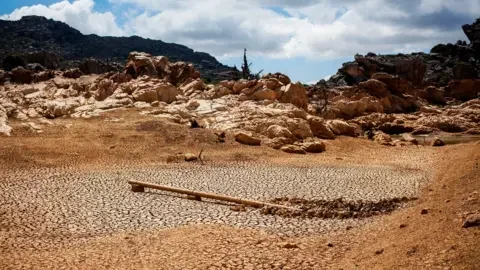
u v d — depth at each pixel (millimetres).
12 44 190125
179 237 17312
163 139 41375
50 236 17969
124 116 47969
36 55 95750
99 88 57250
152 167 33625
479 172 24422
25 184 27531
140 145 39750
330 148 44250
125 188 26625
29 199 23922
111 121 46281
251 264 14430
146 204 22969
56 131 42500
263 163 35594
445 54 140125
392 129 70812
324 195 24453
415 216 17203
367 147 46750
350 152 43375
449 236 13453
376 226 18125
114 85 58594
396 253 13547
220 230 18141
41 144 38344
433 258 12328
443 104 102938
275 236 17422
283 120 46719
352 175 30547
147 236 17672
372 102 80250
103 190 26094
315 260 14695
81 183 27953
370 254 14336
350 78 119688
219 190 25938
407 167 34188
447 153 41688
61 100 53812
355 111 77250
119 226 19234
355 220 19688
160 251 15812
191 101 53312
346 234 17500
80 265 14633
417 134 69000
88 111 49562
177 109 49938
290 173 31312
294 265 14289
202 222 19703
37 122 44969
